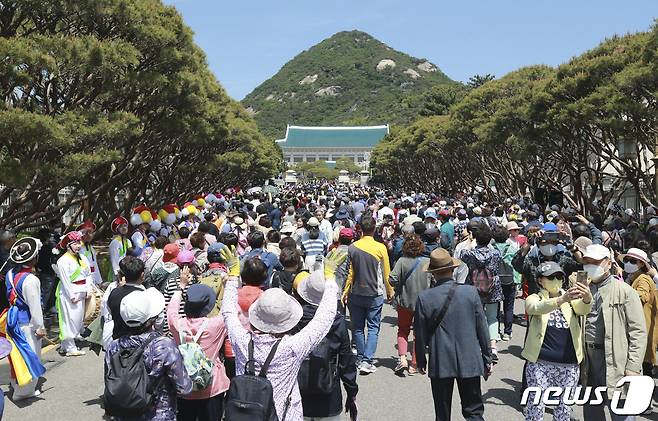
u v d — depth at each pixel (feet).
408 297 26.63
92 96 47.98
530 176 116.98
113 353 14.46
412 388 25.11
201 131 63.46
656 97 58.03
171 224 56.80
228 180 167.32
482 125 102.58
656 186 74.69
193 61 54.70
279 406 13.69
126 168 65.21
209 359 15.93
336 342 17.17
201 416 16.94
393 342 33.37
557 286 18.10
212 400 16.94
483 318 17.98
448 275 18.30
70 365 28.99
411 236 27.66
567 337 17.89
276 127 654.94
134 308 14.37
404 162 213.66
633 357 17.37
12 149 41.86
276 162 256.73
